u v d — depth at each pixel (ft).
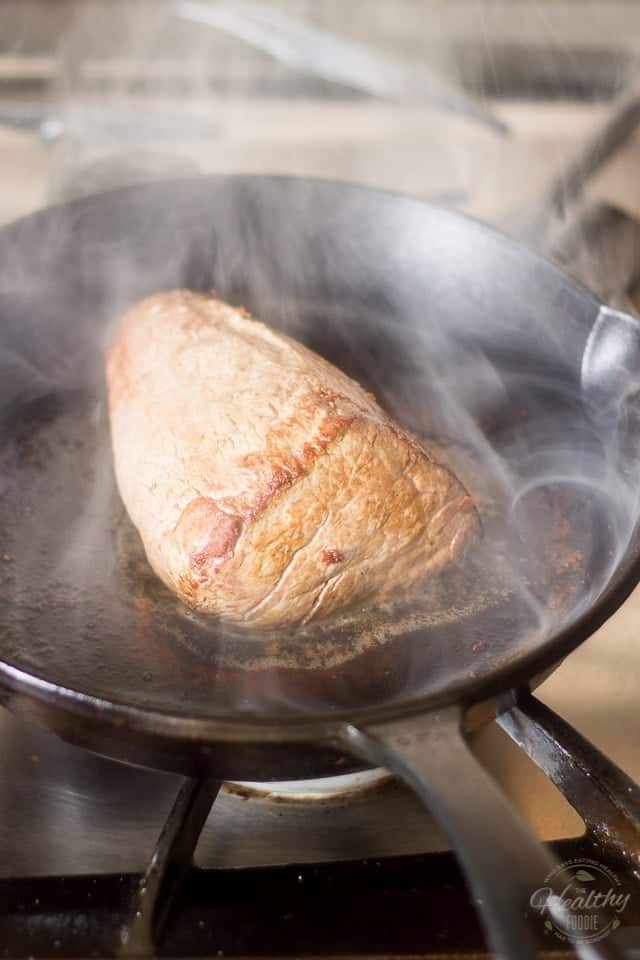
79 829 1.58
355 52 3.15
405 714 1.35
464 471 1.99
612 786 1.46
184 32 3.37
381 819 1.61
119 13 3.43
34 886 1.47
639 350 1.82
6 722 1.69
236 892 1.49
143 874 1.46
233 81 3.16
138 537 1.87
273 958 1.43
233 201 2.14
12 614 1.75
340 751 1.36
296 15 3.51
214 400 1.73
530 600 1.78
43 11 3.43
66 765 1.65
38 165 2.75
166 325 1.88
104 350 2.15
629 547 1.56
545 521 1.90
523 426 2.07
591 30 3.48
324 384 1.73
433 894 1.50
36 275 2.03
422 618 1.75
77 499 1.93
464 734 1.36
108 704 1.37
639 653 1.85
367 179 2.76
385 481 1.66
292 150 2.85
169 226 2.14
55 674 1.67
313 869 1.53
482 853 1.24
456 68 3.30
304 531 1.63
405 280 2.19
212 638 1.72
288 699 1.65
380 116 3.06
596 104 3.18
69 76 3.09
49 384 2.09
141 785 1.63
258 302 2.25
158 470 1.70
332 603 1.69
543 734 1.51
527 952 1.20
